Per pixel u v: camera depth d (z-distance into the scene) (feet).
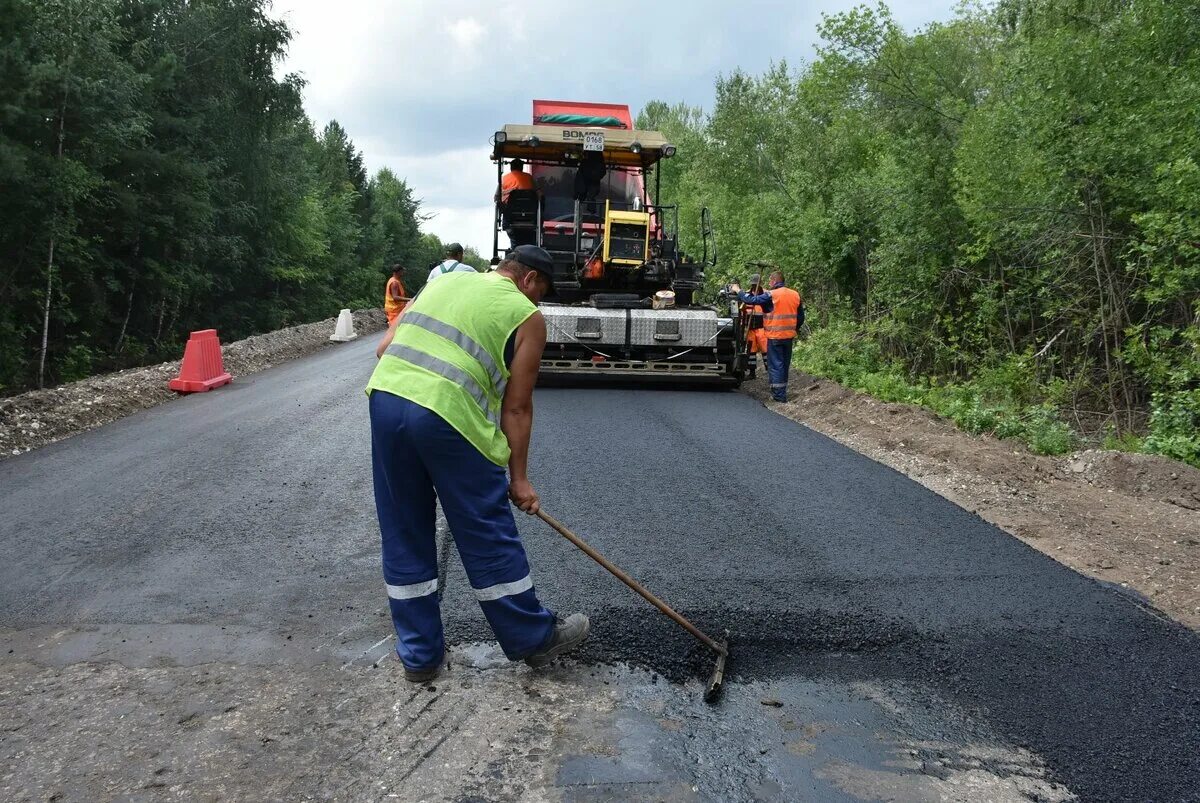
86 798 7.15
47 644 10.17
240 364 42.96
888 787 7.49
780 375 31.14
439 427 8.45
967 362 38.55
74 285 62.39
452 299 9.03
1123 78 27.22
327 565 12.90
